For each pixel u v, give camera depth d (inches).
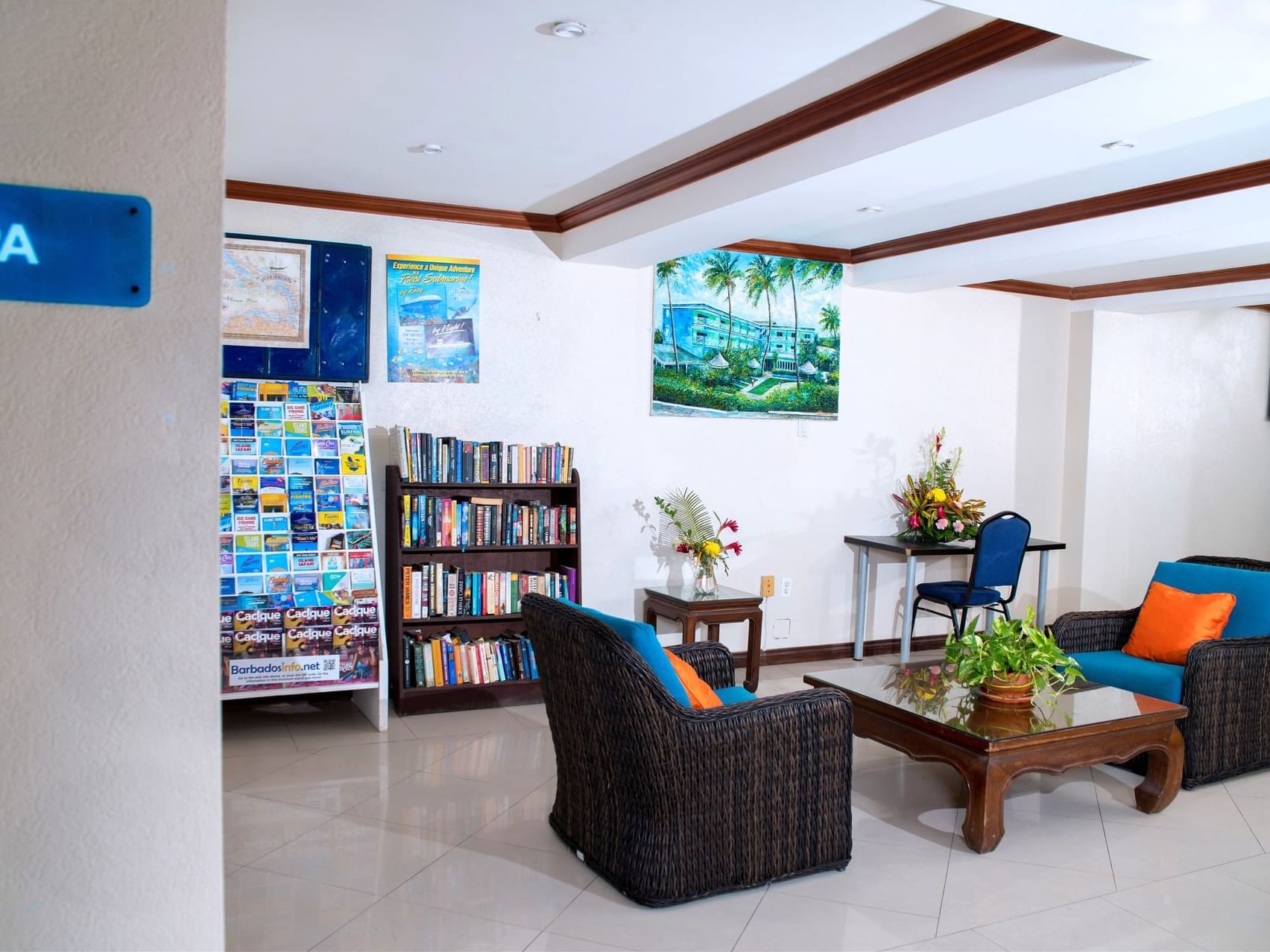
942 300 265.3
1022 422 281.9
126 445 61.3
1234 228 172.4
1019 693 145.2
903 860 131.6
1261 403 324.8
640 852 116.0
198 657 63.3
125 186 60.6
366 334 197.3
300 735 178.4
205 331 62.6
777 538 245.0
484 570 210.8
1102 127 123.4
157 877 63.1
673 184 175.5
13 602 59.6
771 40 119.0
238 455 179.0
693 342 231.0
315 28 115.9
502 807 145.3
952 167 141.4
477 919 111.5
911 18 112.4
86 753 61.4
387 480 195.0
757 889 122.1
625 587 226.7
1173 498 305.9
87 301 60.0
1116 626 190.4
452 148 165.0
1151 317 294.8
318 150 166.7
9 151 58.2
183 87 61.4
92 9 59.5
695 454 233.3
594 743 121.9
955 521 245.4
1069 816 149.7
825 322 246.8
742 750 118.4
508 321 211.5
